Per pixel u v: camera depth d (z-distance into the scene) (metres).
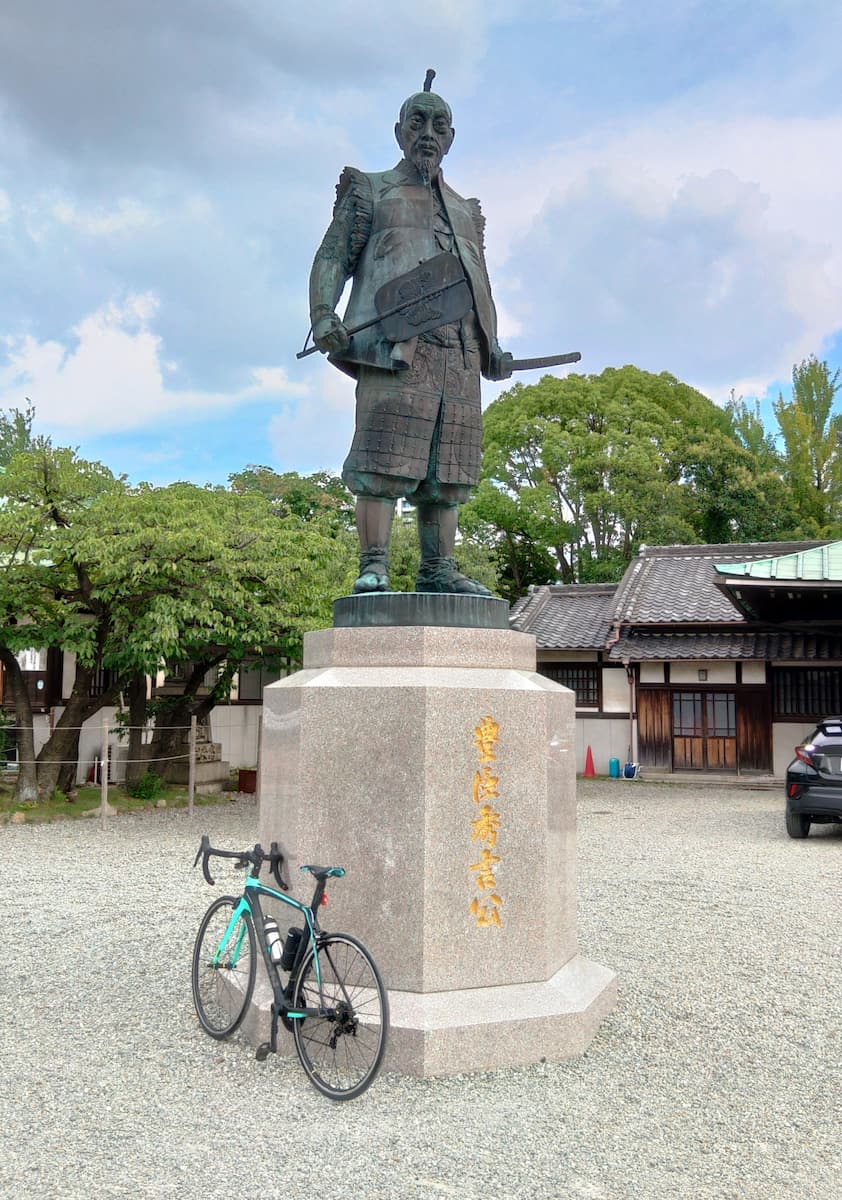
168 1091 4.16
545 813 4.66
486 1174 3.43
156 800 15.73
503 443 30.25
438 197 5.31
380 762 4.47
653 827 14.06
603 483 28.80
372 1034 4.29
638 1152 3.63
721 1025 5.11
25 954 6.62
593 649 21.80
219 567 12.77
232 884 9.42
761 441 38.31
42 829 13.28
